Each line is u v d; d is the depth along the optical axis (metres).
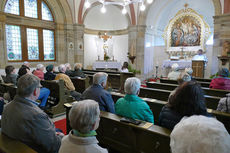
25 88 1.78
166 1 10.77
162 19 12.14
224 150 0.64
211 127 0.69
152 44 11.98
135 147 1.93
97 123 1.28
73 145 1.14
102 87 2.81
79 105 1.24
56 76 5.01
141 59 10.95
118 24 12.45
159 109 3.08
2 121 1.76
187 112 1.51
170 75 5.66
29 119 1.65
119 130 2.06
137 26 10.69
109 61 11.30
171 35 11.68
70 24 10.43
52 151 1.80
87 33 11.90
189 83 1.58
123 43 12.25
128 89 2.27
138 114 2.18
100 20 12.52
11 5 8.37
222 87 4.01
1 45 8.03
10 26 8.45
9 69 4.96
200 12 10.65
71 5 10.24
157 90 3.99
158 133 1.66
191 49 10.95
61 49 10.44
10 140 1.52
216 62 7.71
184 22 11.08
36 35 9.48
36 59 9.59
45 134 1.72
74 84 5.84
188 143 0.69
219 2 7.48
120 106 2.31
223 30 7.40
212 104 3.34
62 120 4.33
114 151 2.28
